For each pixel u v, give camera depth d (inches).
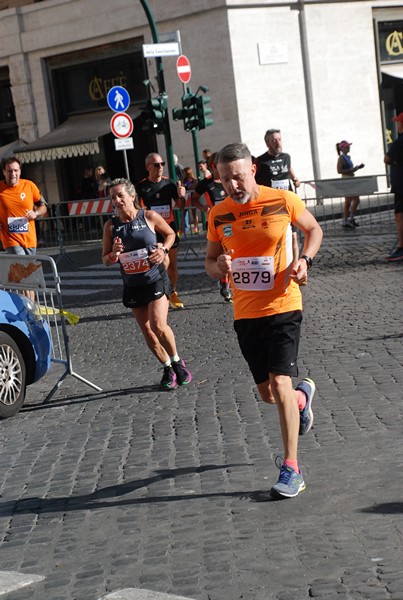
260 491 267.4
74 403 408.2
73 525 260.5
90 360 500.7
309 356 437.1
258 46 1250.0
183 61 1045.2
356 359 419.5
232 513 253.1
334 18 1316.4
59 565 233.1
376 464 278.1
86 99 1379.2
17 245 617.9
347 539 225.9
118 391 419.5
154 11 1268.5
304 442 307.0
